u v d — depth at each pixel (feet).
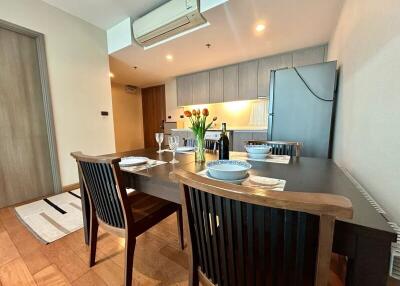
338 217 1.20
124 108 18.58
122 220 3.39
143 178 3.48
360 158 4.07
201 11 6.66
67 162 8.43
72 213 6.40
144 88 19.66
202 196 1.89
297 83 7.49
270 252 1.62
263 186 2.56
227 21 7.15
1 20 6.39
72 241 4.98
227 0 6.03
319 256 1.37
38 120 7.66
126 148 18.88
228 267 1.91
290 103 7.68
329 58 8.83
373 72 3.47
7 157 6.97
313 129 7.35
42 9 7.39
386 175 2.86
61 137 8.20
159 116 18.81
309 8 6.40
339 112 6.50
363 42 4.09
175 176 1.98
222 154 4.54
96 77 9.37
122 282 3.73
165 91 17.13
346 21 5.72
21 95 7.17
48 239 5.03
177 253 4.57
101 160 3.06
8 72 6.84
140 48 9.38
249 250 1.69
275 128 8.03
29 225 5.69
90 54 9.09
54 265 4.17
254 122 12.85
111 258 4.40
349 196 2.26
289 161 4.25
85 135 9.04
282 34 8.25
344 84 5.87
